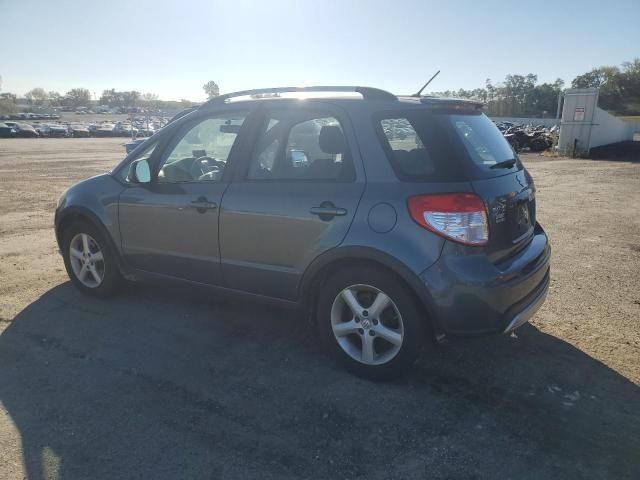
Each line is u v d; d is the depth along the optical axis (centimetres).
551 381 333
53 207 992
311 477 250
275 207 347
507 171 343
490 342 389
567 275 548
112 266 462
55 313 449
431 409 304
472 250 294
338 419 295
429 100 333
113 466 258
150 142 443
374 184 315
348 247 317
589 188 1241
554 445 271
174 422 294
